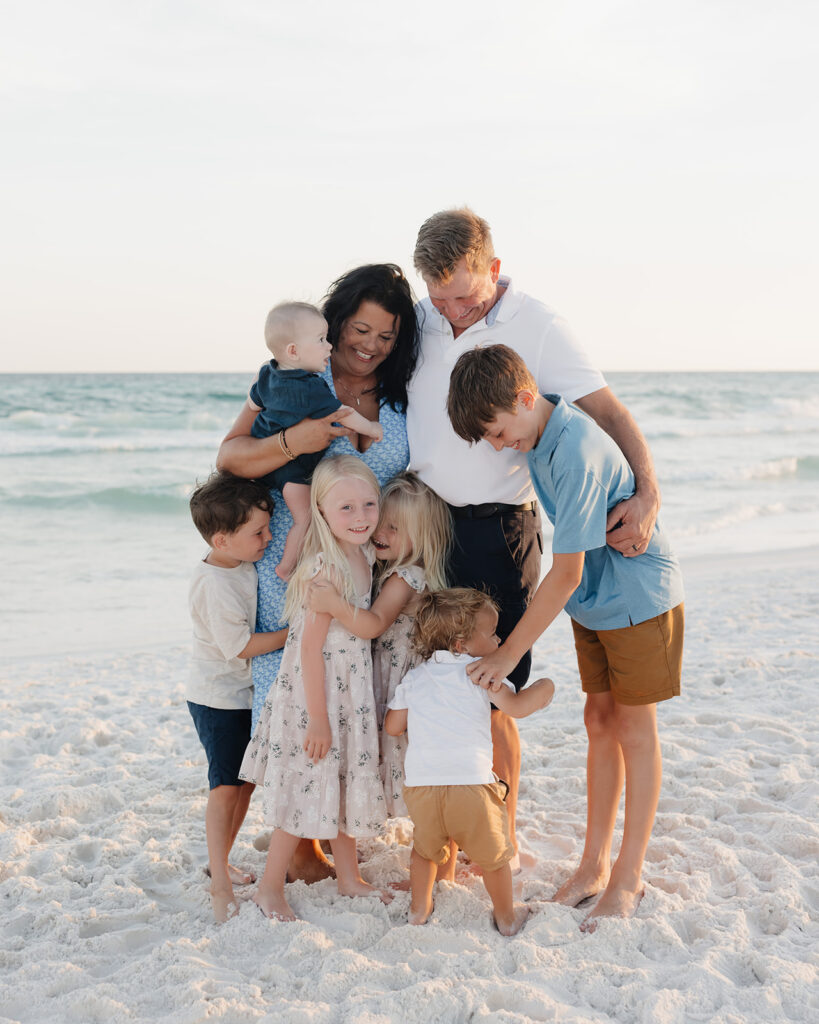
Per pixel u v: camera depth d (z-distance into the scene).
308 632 2.97
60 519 14.81
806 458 22.86
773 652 6.47
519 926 2.93
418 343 3.23
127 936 2.92
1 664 7.21
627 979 2.55
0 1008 2.51
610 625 2.99
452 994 2.43
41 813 3.97
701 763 4.25
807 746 4.43
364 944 2.82
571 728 4.98
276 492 3.21
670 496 17.94
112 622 8.85
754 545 12.98
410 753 2.94
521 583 3.24
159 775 4.47
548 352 3.14
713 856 3.30
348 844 3.16
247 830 3.76
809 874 3.19
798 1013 2.37
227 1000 2.44
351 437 3.22
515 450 3.09
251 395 3.24
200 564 3.17
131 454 22.08
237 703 3.21
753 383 53.78
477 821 2.86
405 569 3.11
